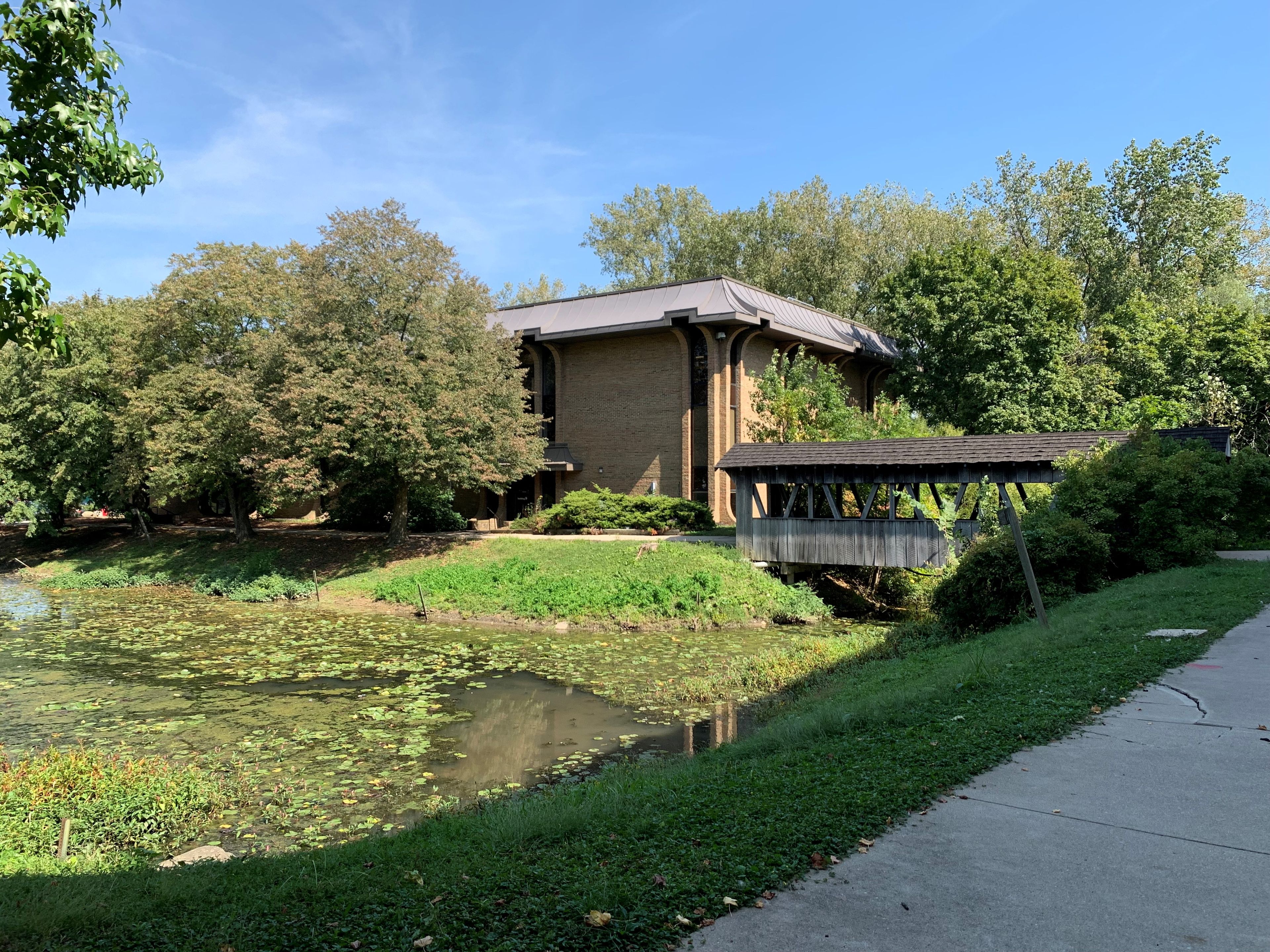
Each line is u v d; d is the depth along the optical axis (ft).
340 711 48.26
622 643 67.26
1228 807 17.40
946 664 40.27
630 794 23.56
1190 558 60.39
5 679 57.16
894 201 168.66
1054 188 149.48
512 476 103.50
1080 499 61.57
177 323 108.27
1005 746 22.20
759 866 15.21
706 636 69.56
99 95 21.50
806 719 30.53
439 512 120.78
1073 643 36.78
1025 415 109.81
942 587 57.47
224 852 27.55
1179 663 30.83
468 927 13.78
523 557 93.71
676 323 108.68
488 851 18.52
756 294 114.83
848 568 91.50
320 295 94.38
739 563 82.07
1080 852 15.44
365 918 14.89
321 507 148.15
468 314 99.30
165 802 30.83
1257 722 23.48
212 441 102.42
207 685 54.90
